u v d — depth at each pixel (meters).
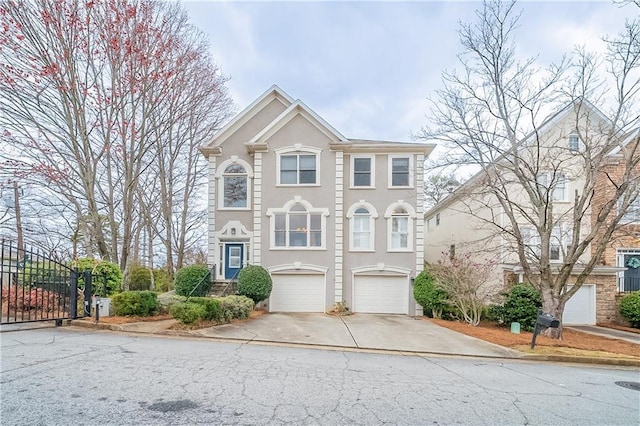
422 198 15.17
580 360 7.70
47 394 4.11
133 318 9.47
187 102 16.19
